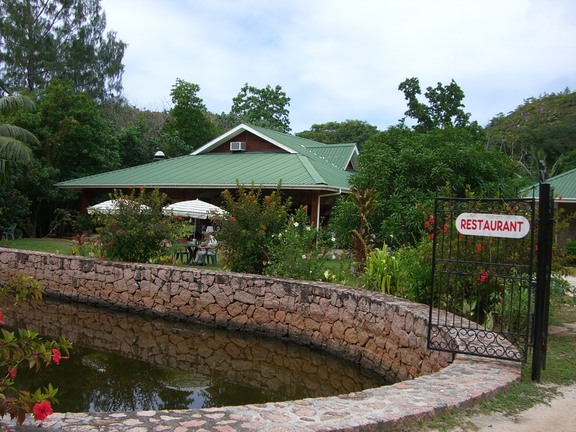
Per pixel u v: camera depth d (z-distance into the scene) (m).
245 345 9.21
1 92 38.72
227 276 10.10
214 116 45.16
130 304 11.38
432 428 3.61
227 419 3.46
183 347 9.05
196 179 19.86
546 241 4.96
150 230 12.20
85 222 22.44
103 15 42.66
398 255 9.10
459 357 5.38
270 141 22.55
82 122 25.38
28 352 3.19
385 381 7.31
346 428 3.33
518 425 3.78
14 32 37.78
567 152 38.72
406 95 23.78
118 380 7.25
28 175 22.62
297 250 10.15
